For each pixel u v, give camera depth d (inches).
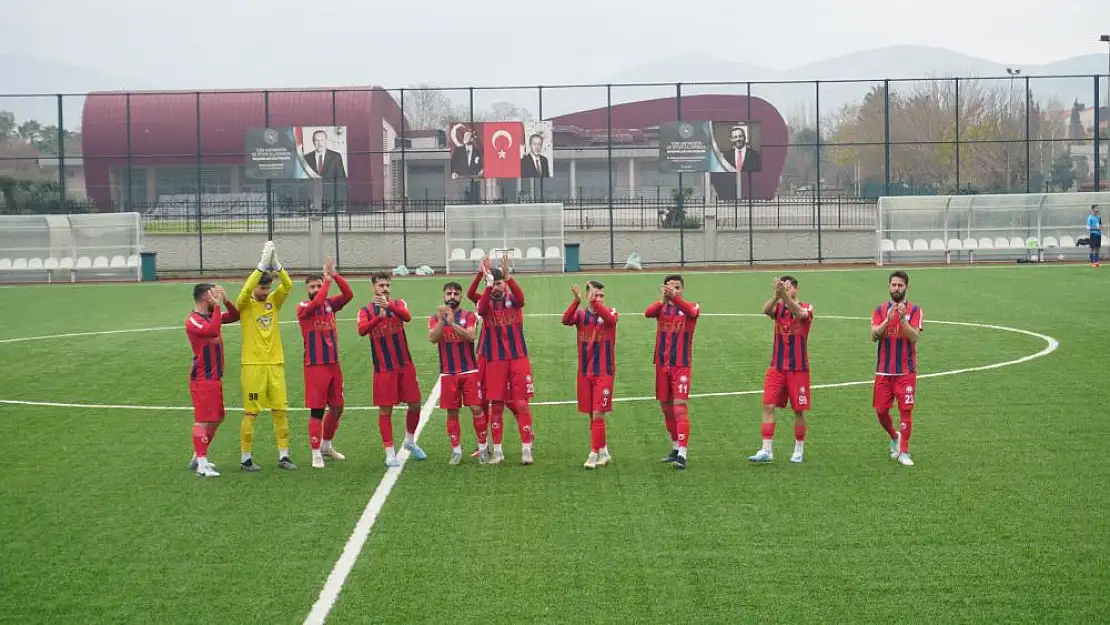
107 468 459.8
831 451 471.5
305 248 1739.7
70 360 776.9
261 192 2336.4
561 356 758.5
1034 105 2504.9
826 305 1069.8
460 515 382.3
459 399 458.0
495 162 1647.4
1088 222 1546.5
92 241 1619.1
